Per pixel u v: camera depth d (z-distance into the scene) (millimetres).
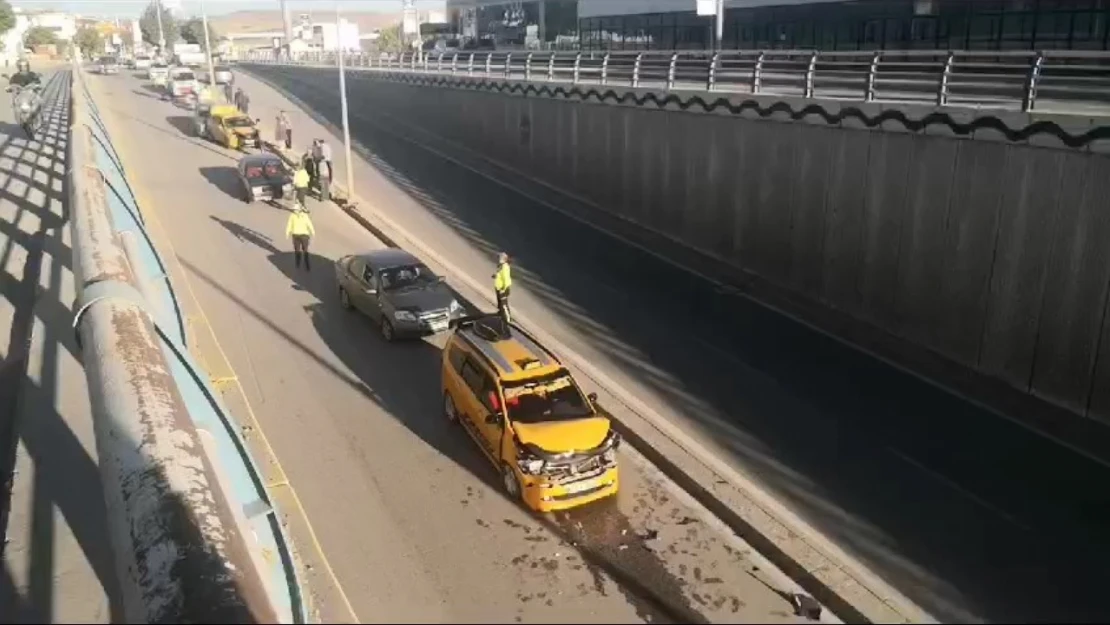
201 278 23938
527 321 21766
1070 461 15094
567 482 12938
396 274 20359
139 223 21422
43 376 16125
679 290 24719
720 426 16281
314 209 32531
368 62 68312
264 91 72500
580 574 11734
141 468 7066
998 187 18094
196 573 5727
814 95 24281
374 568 11703
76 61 112438
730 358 19734
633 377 18531
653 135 30625
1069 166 16578
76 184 20031
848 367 19281
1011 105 18906
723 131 26906
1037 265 17406
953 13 30719
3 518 12281
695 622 10820
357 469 14289
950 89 21500
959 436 16031
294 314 21531
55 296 20578
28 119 45062
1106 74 18891
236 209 31797
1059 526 13172
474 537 12508
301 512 12969
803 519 13211
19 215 29266
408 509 13164
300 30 139625
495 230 31078
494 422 13844
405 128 54656
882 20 34000
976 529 13094
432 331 19625
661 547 12453
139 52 118188
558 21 68812
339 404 16641
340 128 54094
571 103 36188
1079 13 26234
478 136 46500
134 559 6055
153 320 11742
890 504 13727
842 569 11961
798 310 23125
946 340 19812
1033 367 17719
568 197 36656
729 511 13305
